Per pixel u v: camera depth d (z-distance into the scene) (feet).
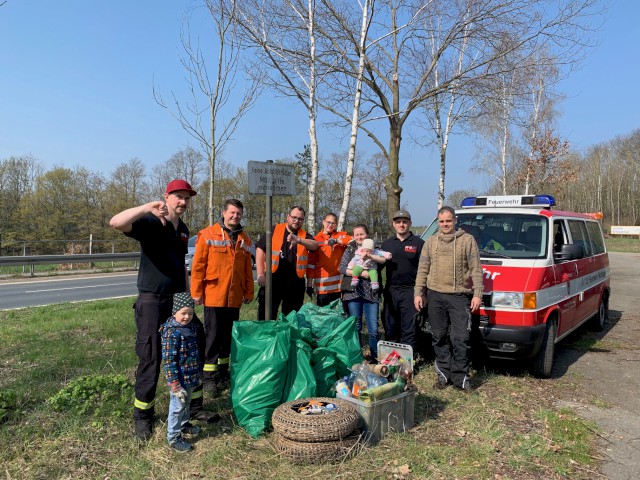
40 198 122.21
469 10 30.81
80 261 63.10
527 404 16.65
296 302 20.17
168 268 13.39
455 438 13.70
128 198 134.00
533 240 20.72
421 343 20.52
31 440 12.85
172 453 12.40
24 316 31.04
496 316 18.38
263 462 11.94
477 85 32.81
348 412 12.51
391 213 37.52
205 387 16.55
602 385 19.06
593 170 231.71
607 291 30.40
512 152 81.00
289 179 18.16
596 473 12.09
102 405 14.47
